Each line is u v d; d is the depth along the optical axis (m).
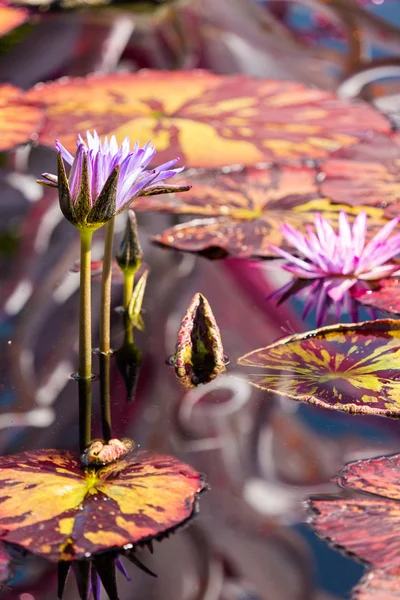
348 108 3.19
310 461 2.30
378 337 2.46
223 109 3.12
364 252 2.59
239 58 4.08
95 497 2.23
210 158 2.87
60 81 3.45
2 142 2.90
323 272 2.61
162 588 2.17
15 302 2.58
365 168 2.86
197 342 2.44
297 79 3.88
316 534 2.21
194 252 2.68
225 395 2.38
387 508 2.22
